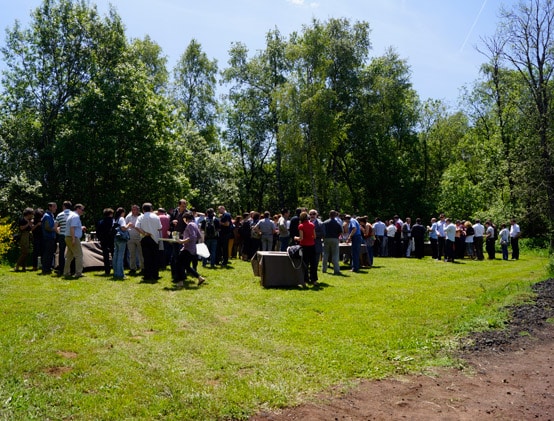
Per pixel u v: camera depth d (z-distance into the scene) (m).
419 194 38.81
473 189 34.88
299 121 31.33
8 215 21.66
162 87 38.47
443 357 6.30
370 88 36.00
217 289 10.42
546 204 26.03
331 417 4.46
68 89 26.98
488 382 5.49
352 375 5.55
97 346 6.09
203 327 7.28
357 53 36.28
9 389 4.67
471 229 20.86
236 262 15.97
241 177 43.69
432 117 44.72
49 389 4.74
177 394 4.74
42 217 12.56
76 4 27.50
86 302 8.49
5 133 25.30
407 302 9.34
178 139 29.78
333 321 7.81
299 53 32.38
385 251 21.34
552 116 26.45
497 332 7.43
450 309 8.72
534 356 6.45
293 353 6.15
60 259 12.03
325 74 32.72
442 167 43.62
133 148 23.72
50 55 26.95
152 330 7.04
